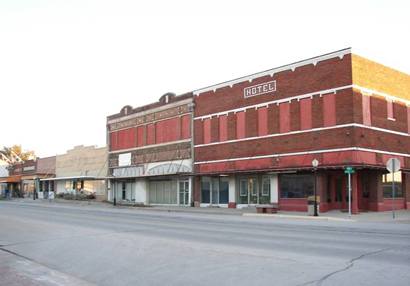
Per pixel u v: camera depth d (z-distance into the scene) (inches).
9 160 4520.2
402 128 1403.8
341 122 1239.5
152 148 1955.0
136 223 948.0
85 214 1273.4
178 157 1797.5
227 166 1565.0
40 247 623.2
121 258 508.7
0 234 776.3
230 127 1567.4
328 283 347.9
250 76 1503.4
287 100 1380.4
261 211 1278.3
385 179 1363.2
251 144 1482.5
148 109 1993.1
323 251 506.6
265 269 410.0
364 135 1245.7
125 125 2150.6
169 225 892.0
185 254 509.0
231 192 1567.4
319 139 1286.9
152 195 1974.7
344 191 1365.7
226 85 1595.7
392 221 992.2
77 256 541.6
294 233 710.5
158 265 456.4
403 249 514.9
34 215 1222.3
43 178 2933.1
